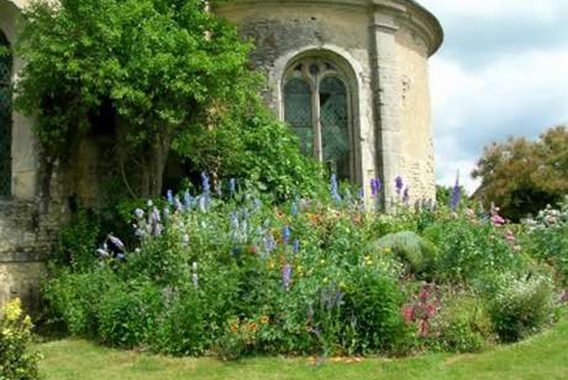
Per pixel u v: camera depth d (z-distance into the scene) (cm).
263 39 1312
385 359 668
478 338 701
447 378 606
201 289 750
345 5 1345
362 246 873
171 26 987
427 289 789
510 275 838
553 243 1091
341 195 1159
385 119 1353
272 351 691
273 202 1134
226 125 1087
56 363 695
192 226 851
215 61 984
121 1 946
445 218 1029
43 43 891
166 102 955
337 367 639
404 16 1423
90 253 987
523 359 662
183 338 709
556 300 835
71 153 1036
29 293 973
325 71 1358
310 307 695
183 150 1015
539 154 3080
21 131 1030
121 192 1077
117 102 928
